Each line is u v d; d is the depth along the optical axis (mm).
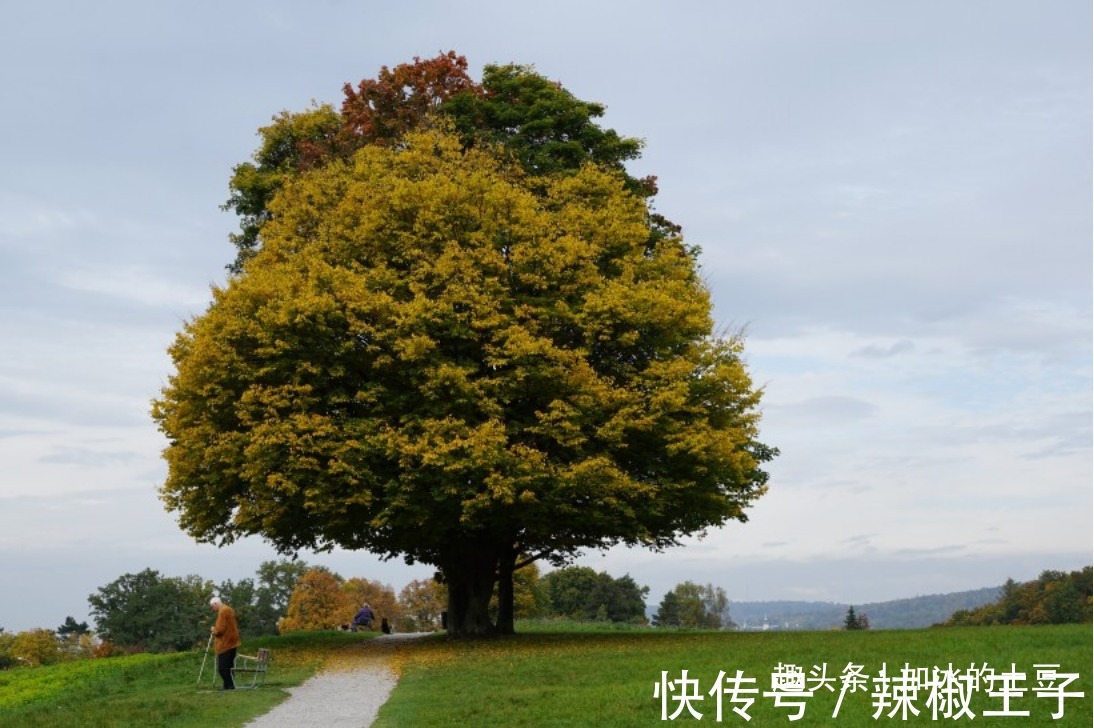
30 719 18203
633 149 37844
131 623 91188
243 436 27375
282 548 32531
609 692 18719
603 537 32594
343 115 39406
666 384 28766
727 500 30719
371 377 28703
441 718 17188
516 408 28938
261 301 28422
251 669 22203
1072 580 61312
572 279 29781
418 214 29375
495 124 37312
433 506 27531
